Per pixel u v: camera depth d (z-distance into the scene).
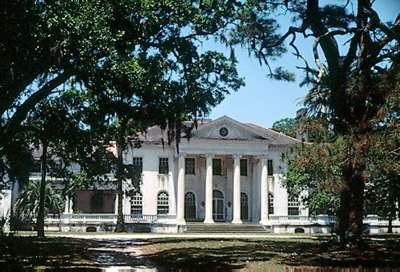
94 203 62.84
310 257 20.31
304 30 21.83
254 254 22.31
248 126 63.34
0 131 19.73
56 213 57.84
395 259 19.42
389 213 35.06
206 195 61.94
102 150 40.62
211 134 62.28
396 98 15.80
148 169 62.69
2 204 55.72
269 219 61.50
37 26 15.73
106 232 54.28
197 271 17.17
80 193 62.75
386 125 15.96
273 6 21.92
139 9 17.97
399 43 18.44
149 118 21.38
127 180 60.53
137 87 19.14
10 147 29.69
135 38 18.98
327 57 20.39
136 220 59.38
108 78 18.55
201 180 64.94
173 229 58.81
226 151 62.69
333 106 17.69
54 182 57.28
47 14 15.84
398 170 15.80
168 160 63.22
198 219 64.06
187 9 19.34
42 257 21.44
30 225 55.44
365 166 16.50
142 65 18.94
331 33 20.31
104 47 16.89
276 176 64.50
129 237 40.97
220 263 18.89
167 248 26.62
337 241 22.66
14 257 21.02
